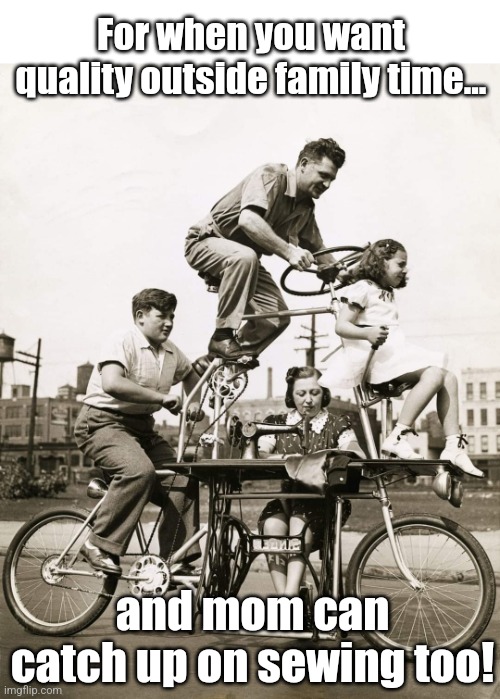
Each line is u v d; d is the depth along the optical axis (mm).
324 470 3406
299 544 3535
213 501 3619
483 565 3428
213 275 4320
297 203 4371
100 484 3990
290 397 3928
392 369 3682
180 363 4195
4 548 7375
